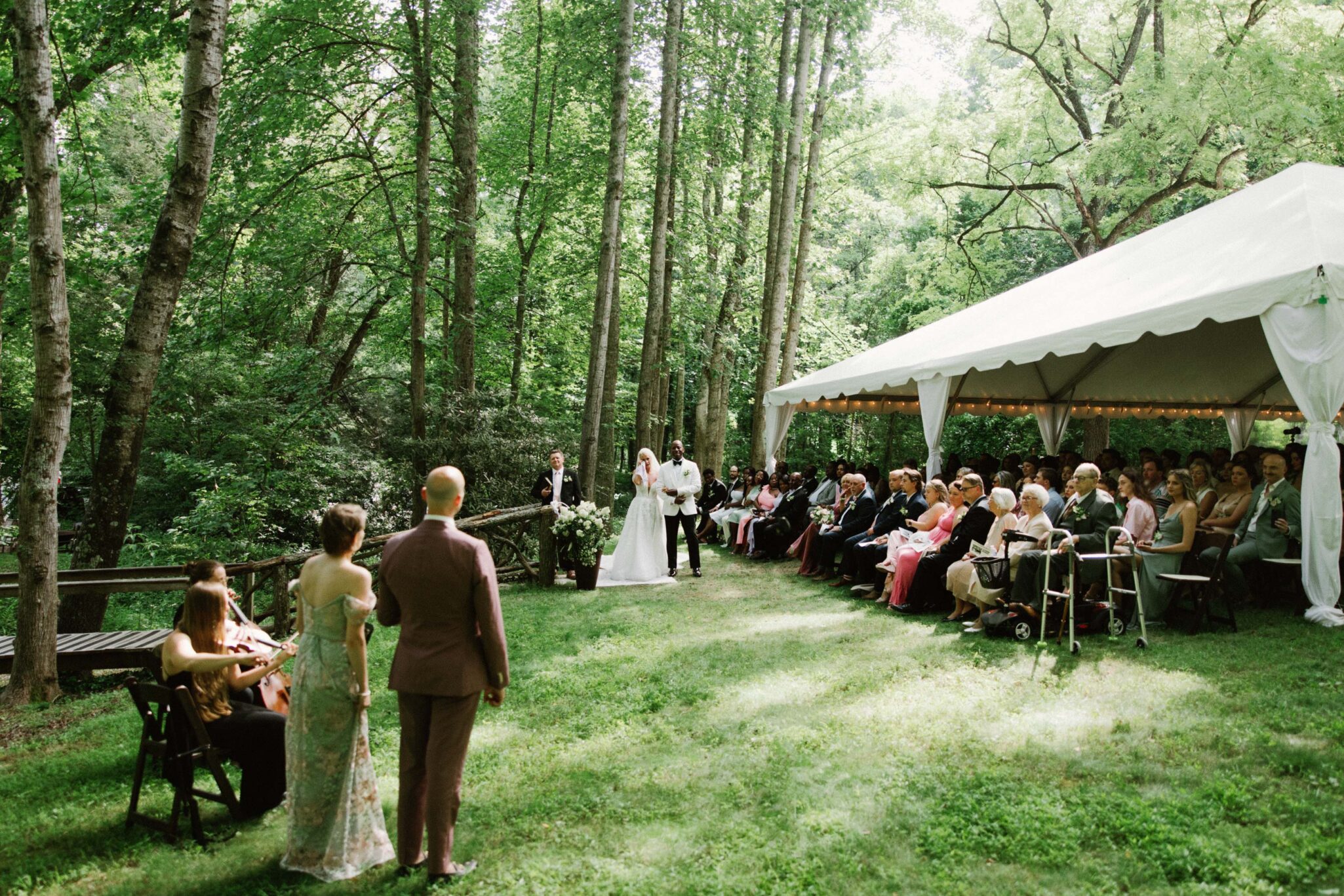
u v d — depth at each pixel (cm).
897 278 2500
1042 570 646
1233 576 670
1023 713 488
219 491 1116
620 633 752
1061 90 1995
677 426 2058
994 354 916
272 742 409
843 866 338
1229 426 1650
